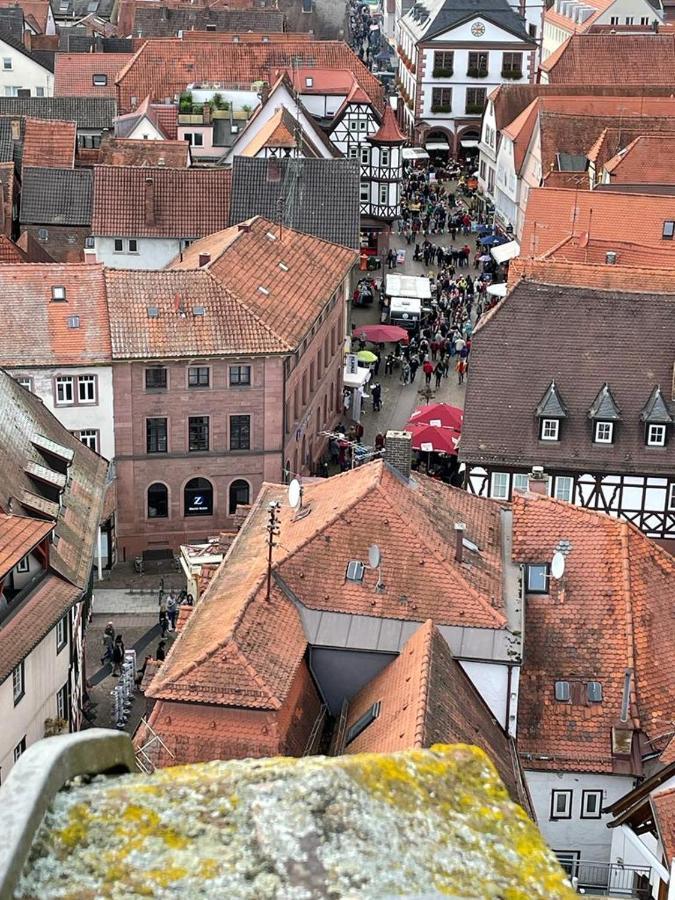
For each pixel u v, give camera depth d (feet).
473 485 206.18
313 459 248.93
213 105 396.98
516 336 209.46
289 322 224.74
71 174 314.35
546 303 210.79
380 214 381.81
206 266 223.51
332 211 293.84
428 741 105.19
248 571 133.69
